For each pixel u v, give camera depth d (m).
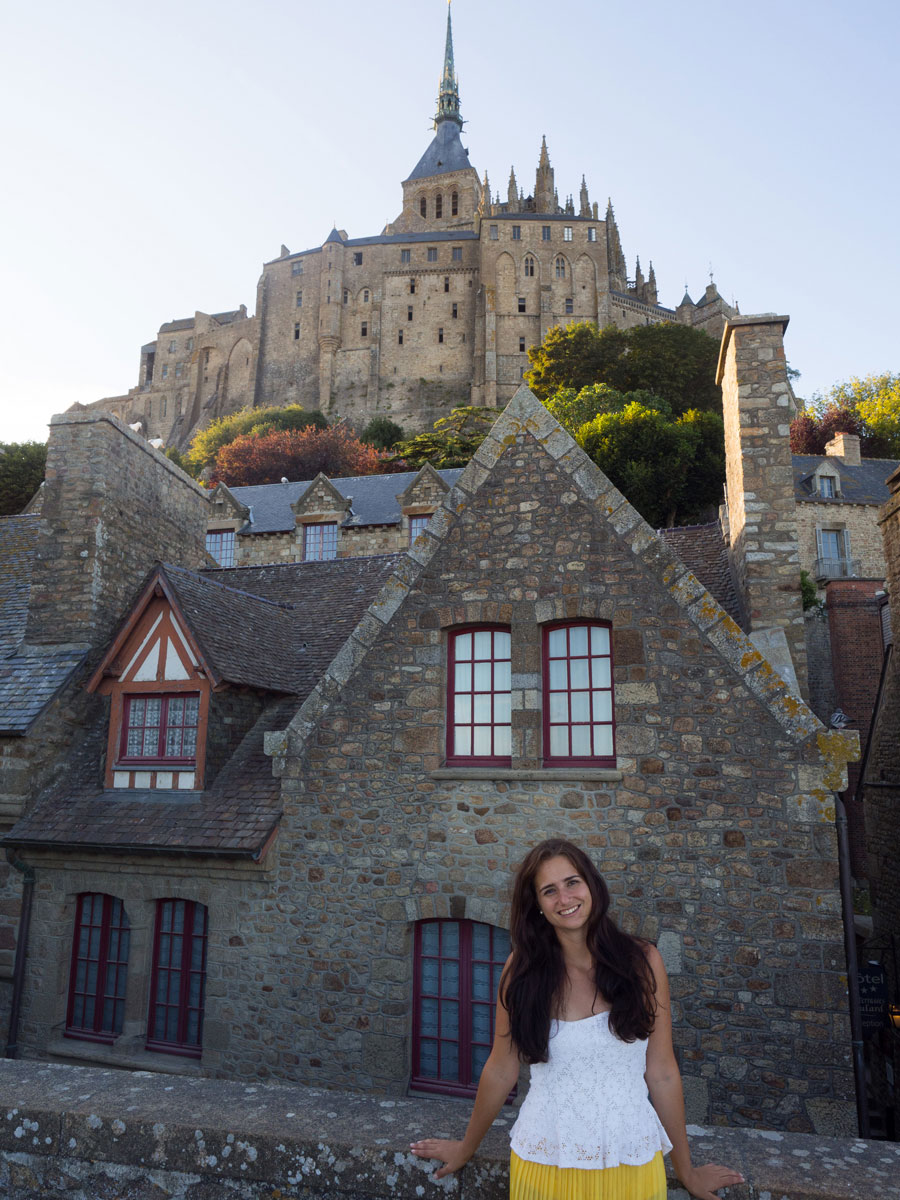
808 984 6.09
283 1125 3.06
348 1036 7.07
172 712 8.86
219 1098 3.35
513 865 6.89
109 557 10.58
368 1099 3.32
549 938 2.48
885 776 11.66
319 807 7.54
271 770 8.43
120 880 8.26
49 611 10.30
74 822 8.49
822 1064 5.96
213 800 8.25
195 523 13.11
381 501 28.84
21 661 10.06
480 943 7.07
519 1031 2.36
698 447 37.00
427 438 48.22
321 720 7.68
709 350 52.53
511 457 7.71
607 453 35.44
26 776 8.87
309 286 90.19
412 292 86.62
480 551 7.60
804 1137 3.00
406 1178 2.76
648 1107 2.32
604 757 7.06
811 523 31.00
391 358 85.56
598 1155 2.22
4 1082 3.54
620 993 2.35
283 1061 7.22
